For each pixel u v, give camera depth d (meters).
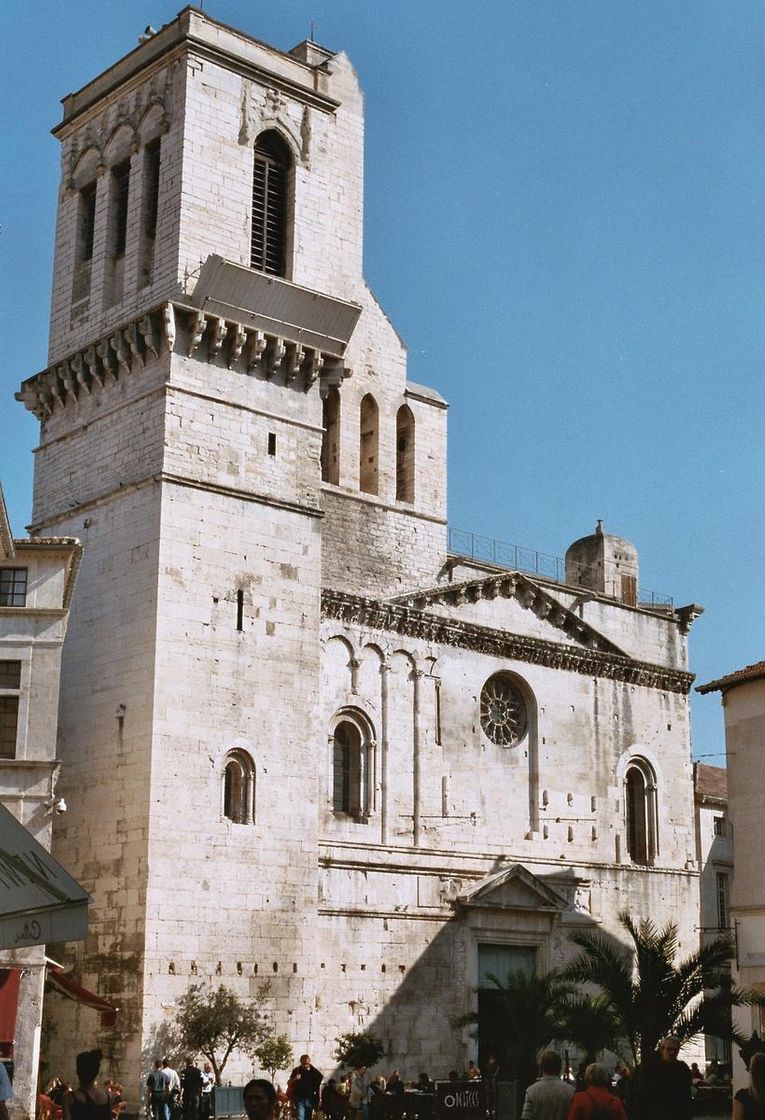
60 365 64.25
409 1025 62.16
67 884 20.48
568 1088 22.06
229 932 55.31
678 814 78.19
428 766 66.44
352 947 60.97
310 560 61.66
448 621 68.44
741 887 57.47
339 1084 54.81
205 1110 50.06
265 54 65.19
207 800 55.84
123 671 57.19
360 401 68.50
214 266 58.84
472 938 65.75
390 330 70.69
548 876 70.38
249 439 60.84
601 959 47.97
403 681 66.44
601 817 74.00
